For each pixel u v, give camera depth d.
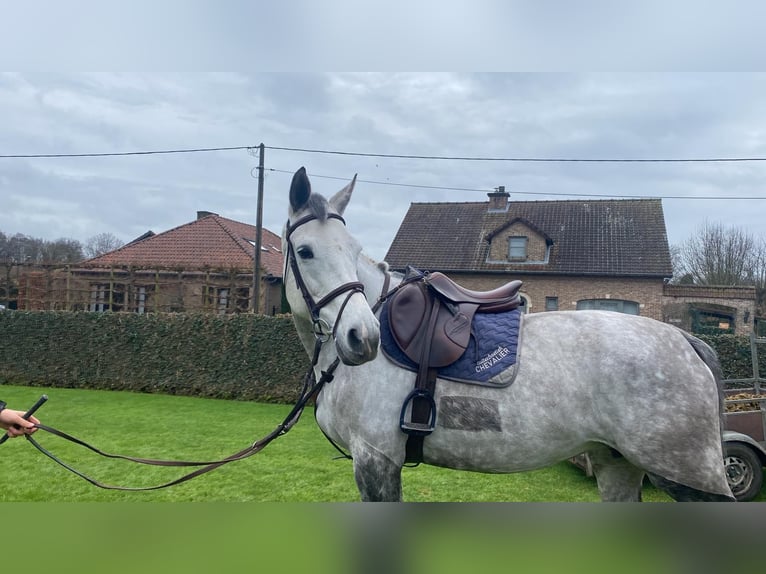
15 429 2.41
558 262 20.33
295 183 2.58
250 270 14.73
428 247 22.19
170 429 7.92
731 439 4.95
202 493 4.89
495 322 2.58
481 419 2.40
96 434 7.50
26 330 13.17
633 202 21.80
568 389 2.39
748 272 29.25
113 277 14.48
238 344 11.60
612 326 2.50
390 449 2.46
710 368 2.53
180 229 22.25
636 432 2.31
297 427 8.13
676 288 19.34
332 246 2.48
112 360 12.51
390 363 2.50
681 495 2.30
